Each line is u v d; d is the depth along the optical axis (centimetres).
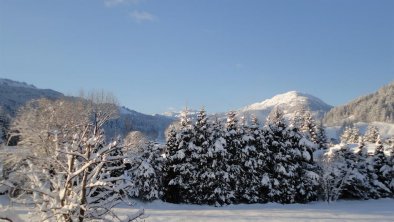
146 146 4409
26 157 746
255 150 4659
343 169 5334
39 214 782
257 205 4441
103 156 732
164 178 4597
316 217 3575
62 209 730
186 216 3344
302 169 4938
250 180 4653
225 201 4403
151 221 3011
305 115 7619
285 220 3366
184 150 4497
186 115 4769
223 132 4603
